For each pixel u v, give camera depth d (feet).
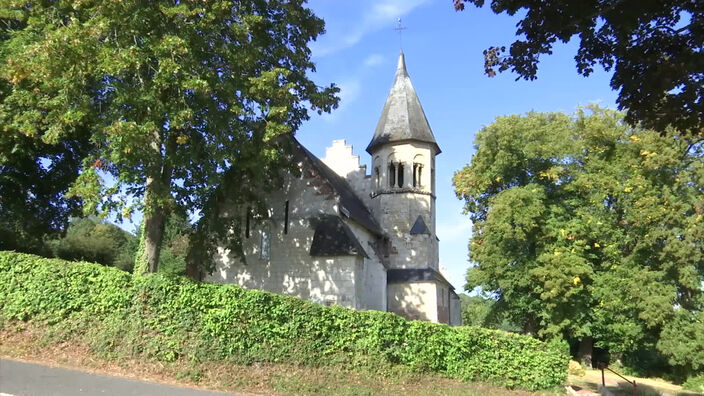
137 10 49.90
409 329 57.88
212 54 58.29
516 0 33.22
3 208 84.38
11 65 45.93
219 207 79.82
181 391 41.24
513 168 120.78
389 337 56.03
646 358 126.21
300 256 88.79
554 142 114.11
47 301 49.21
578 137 120.88
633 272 105.40
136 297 49.29
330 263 86.33
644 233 106.73
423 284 107.24
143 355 47.34
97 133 50.39
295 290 87.45
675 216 100.01
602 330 119.03
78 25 46.37
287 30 70.08
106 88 53.42
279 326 51.62
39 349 46.83
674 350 97.86
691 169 102.01
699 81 32.09
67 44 45.16
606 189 111.45
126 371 45.44
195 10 51.57
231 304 50.03
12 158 73.72
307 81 70.85
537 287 110.42
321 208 90.38
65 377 41.14
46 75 46.57
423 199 116.37
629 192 109.70
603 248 112.98
